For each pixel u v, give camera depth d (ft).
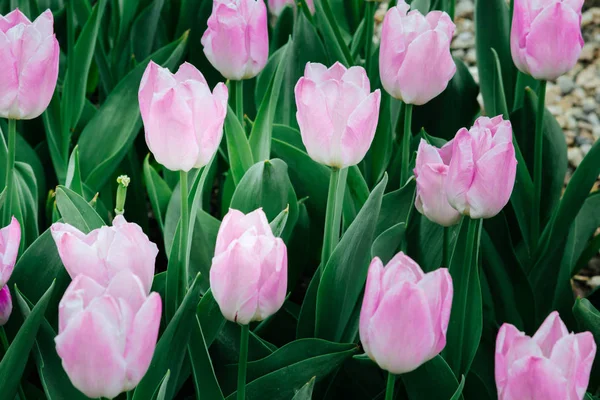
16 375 3.06
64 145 4.33
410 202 3.63
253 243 2.93
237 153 3.81
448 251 3.60
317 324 3.46
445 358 3.41
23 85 3.20
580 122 6.53
